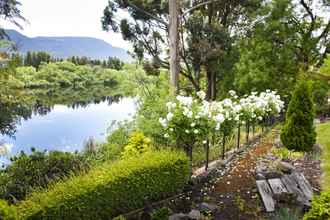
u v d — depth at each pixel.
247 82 19.84
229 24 22.05
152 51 19.94
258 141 12.11
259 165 8.23
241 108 10.30
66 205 4.92
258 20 21.45
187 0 19.16
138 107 11.00
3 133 7.18
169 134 7.82
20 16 7.99
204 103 8.35
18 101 7.39
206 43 18.23
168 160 6.63
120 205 5.78
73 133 21.80
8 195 6.19
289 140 9.55
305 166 8.52
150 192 6.25
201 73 25.20
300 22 21.86
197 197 6.84
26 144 18.48
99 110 32.75
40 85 47.25
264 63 20.05
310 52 21.61
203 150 10.50
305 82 9.58
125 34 19.17
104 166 6.53
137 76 16.38
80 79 56.53
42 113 30.45
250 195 6.77
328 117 17.69
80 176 5.82
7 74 7.12
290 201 6.21
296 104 9.51
